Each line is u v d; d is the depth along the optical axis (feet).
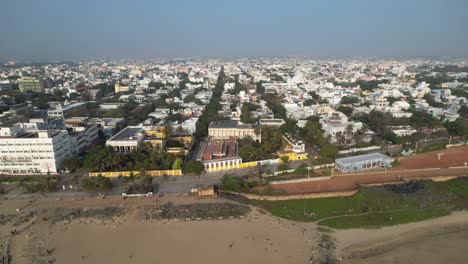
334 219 485.97
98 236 441.27
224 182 598.34
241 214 501.15
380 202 534.78
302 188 589.73
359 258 394.93
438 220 486.79
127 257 394.93
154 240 431.02
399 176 646.74
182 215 496.23
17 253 404.57
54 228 462.19
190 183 622.13
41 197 559.38
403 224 474.49
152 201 543.39
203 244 421.18
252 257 393.70
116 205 529.86
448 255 402.72
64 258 394.11
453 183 609.01
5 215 498.28
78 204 533.96
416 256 400.47
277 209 515.50
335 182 618.03
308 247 416.05
